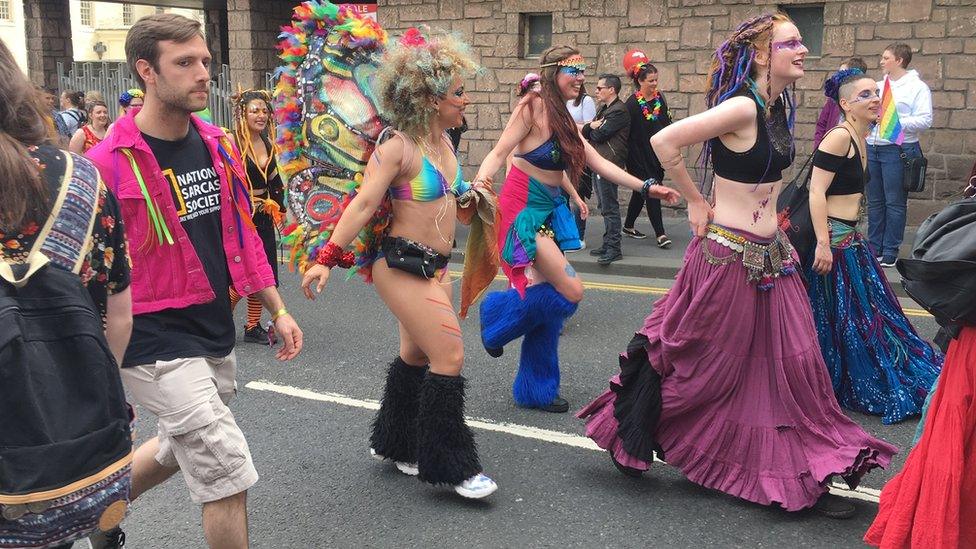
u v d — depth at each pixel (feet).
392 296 12.55
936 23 32.55
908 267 9.64
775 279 12.26
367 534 12.23
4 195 6.20
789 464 12.18
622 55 38.04
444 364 12.69
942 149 33.24
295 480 13.99
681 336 12.29
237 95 20.20
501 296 16.46
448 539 12.05
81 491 6.40
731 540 11.85
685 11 36.50
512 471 14.19
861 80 15.78
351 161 12.99
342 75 12.92
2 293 6.19
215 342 10.28
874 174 27.63
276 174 20.45
